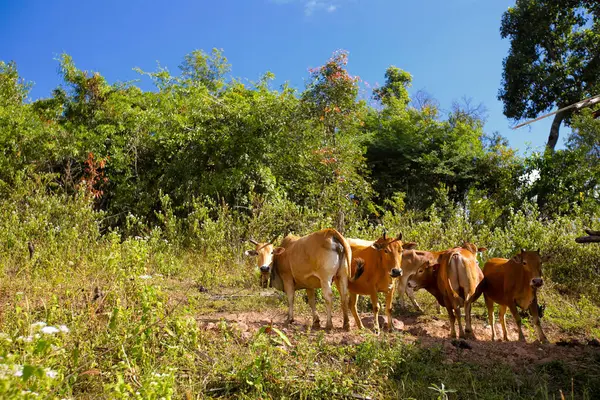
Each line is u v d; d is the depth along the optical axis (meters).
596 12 23.70
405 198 21.38
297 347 5.95
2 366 3.51
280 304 9.22
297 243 7.96
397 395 5.28
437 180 21.89
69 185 14.84
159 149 16.55
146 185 16.12
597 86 23.33
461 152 21.64
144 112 16.78
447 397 5.12
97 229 12.49
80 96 17.61
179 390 4.95
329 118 17.09
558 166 19.77
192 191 16.00
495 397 5.20
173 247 12.82
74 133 16.08
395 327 8.29
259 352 5.78
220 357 5.71
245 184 16.38
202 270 11.27
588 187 19.14
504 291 7.94
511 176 20.48
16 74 18.34
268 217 14.16
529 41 24.97
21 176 14.09
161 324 5.82
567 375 5.97
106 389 4.33
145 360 5.14
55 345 4.75
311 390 5.15
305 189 17.16
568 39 24.89
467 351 6.69
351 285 8.02
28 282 8.16
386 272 7.71
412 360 6.09
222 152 16.45
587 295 10.88
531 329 8.52
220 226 13.48
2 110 15.63
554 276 11.78
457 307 7.95
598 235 6.46
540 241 12.53
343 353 6.08
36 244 10.60
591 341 7.56
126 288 6.66
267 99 17.17
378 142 21.94
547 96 24.64
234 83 20.39
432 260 8.95
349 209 15.71
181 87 19.48
